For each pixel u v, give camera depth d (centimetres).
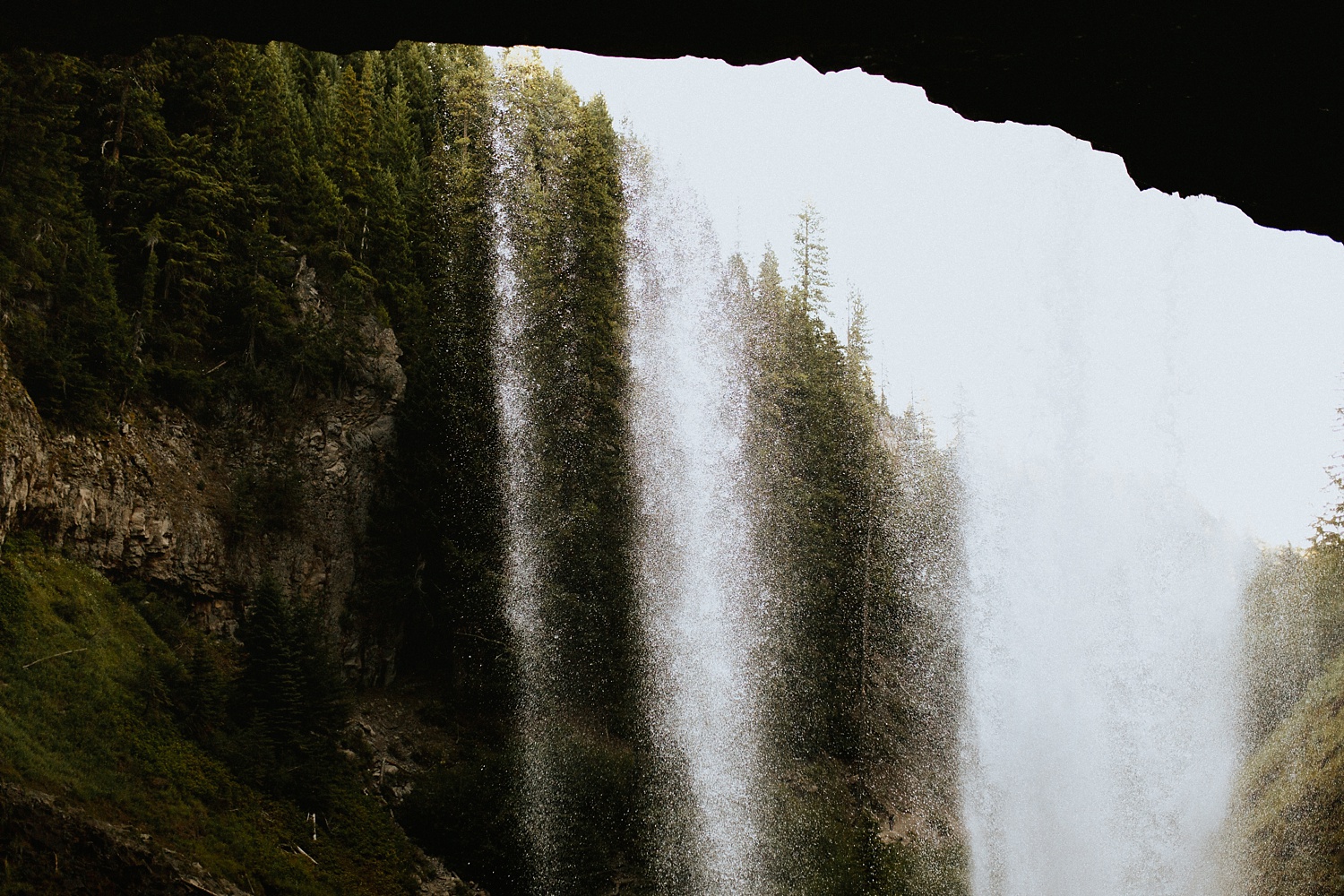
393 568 3531
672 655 3791
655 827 3262
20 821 1888
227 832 2331
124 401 3070
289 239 3888
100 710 2356
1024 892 3288
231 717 2670
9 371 2747
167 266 3403
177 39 3803
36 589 2517
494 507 3697
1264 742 3272
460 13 780
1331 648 3531
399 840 2748
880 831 3622
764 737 3797
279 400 3516
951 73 842
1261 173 880
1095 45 789
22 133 2925
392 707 3347
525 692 3475
